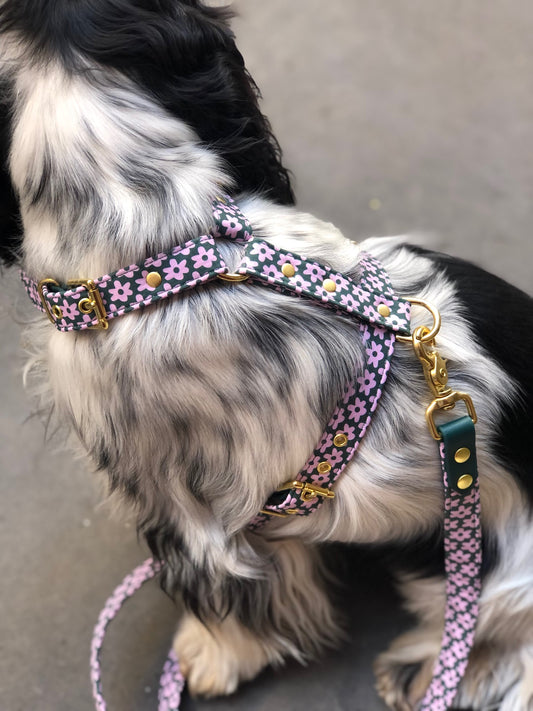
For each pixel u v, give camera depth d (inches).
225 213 20.5
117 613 30.4
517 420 23.0
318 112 49.2
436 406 21.5
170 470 22.1
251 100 22.6
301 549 26.6
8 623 30.4
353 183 44.9
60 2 19.8
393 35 54.2
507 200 43.5
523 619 25.2
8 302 25.0
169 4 20.4
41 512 33.3
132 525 32.3
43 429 35.2
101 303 20.1
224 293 20.4
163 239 19.9
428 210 43.2
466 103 49.1
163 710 27.8
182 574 25.3
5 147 20.7
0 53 20.3
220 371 20.5
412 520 23.9
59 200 20.2
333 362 20.9
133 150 20.0
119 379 20.7
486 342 22.7
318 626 28.8
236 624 26.5
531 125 47.5
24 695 28.8
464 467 22.0
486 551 24.8
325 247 21.7
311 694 28.6
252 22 55.8
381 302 21.7
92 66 19.8
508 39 53.5
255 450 21.5
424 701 25.9
